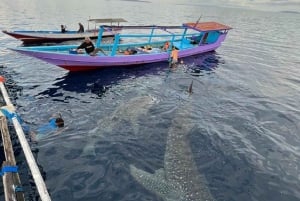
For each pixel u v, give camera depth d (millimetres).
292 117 14164
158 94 16141
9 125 11297
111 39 35250
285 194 8609
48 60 17750
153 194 7977
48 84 16859
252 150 10898
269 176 9414
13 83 16656
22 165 9070
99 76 18984
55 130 11375
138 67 21625
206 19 73438
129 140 10922
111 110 13492
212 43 27922
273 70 24094
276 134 12312
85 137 10984
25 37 29359
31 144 10336
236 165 9906
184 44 27031
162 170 8875
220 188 8719
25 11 58688
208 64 24125
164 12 88750
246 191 8656
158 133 11570
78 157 9758
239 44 36750
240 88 18328
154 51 23281
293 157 10586
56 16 54719
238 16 98438
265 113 14516
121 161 9648
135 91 16438
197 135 11664
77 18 54000
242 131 12383
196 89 17469
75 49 20328
